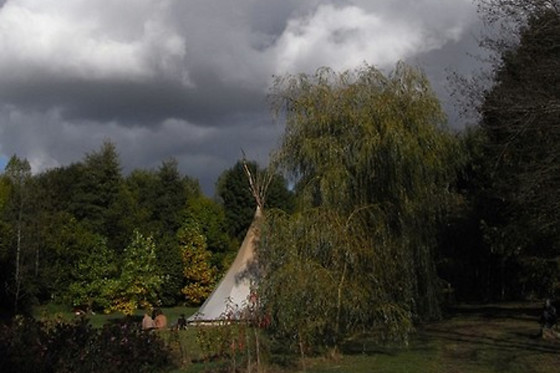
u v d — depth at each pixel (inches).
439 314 919.7
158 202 2536.9
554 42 717.9
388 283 709.9
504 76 788.0
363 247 674.2
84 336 560.1
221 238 2474.2
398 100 827.4
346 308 628.1
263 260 657.6
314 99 805.2
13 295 1886.1
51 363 520.4
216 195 2847.0
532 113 682.8
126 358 550.9
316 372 588.7
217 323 721.6
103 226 2239.2
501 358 657.0
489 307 1387.8
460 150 929.5
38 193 2006.6
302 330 611.2
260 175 874.8
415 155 794.2
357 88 806.5
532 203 796.6
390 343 746.8
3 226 1910.7
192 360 653.9
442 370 594.6
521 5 760.3
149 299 1977.1
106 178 2352.4
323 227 653.9
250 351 629.9
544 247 1079.0
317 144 775.7
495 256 1542.8
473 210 1405.0
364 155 762.2
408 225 791.1
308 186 768.3
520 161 802.2
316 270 622.8
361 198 758.5
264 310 622.8
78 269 1914.4
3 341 526.3
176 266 2269.9
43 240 1932.8
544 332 826.2
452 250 1491.1
